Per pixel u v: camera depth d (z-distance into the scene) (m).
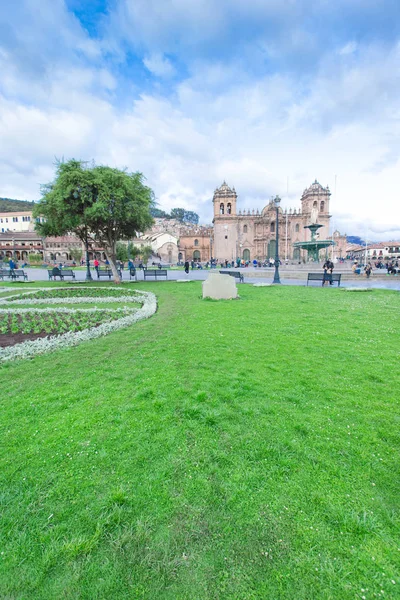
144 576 1.72
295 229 67.25
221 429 3.05
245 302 11.11
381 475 2.42
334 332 6.68
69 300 12.76
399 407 3.41
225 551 1.85
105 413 3.40
